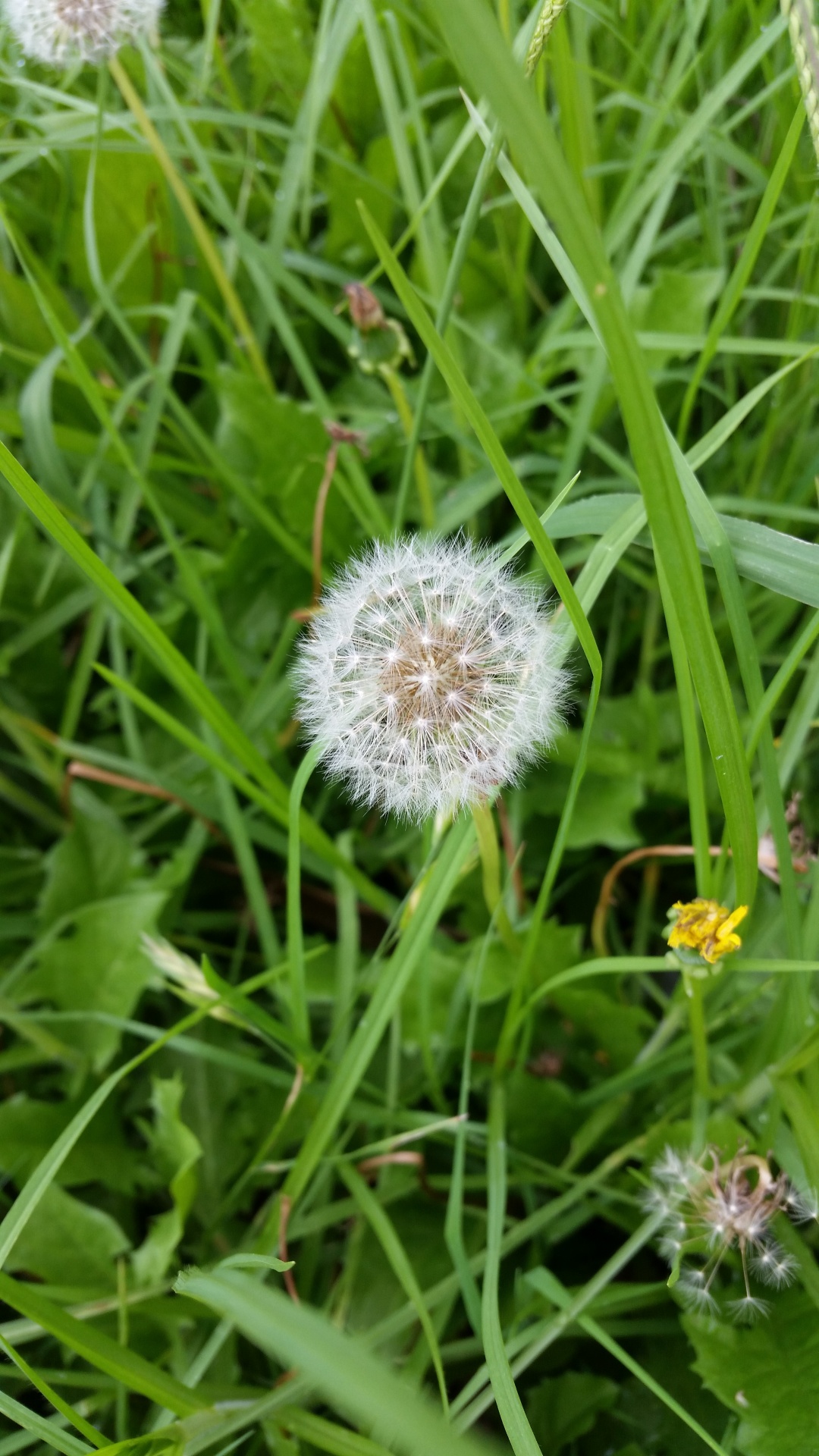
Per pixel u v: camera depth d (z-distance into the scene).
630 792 0.26
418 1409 0.13
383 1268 0.24
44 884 0.30
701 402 0.31
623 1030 0.24
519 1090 0.23
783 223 0.27
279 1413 0.19
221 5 0.35
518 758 0.17
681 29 0.31
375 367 0.25
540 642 0.17
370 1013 0.20
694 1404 0.22
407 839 0.28
